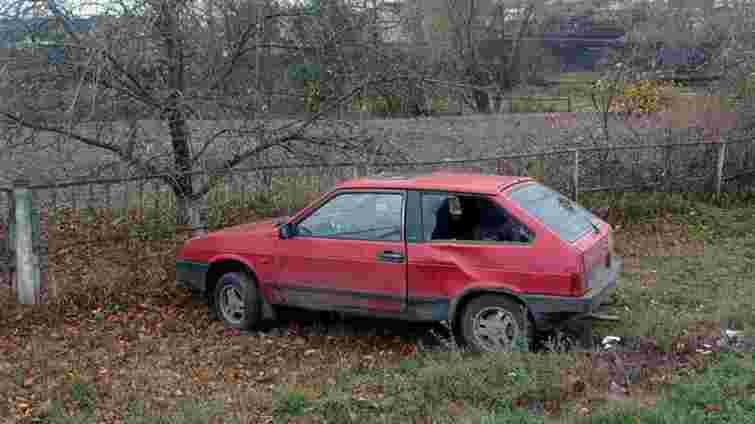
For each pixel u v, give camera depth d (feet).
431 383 17.66
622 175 41.37
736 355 18.58
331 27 30.68
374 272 21.56
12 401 18.11
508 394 16.78
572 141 48.57
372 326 24.13
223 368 20.54
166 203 30.07
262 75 31.73
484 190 20.79
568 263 19.45
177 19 28.43
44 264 25.70
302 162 32.32
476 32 99.60
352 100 32.30
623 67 56.75
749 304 23.54
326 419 16.40
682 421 14.78
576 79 127.54
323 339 23.06
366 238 21.80
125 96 28.35
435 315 20.97
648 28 65.92
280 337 23.34
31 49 27.30
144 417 16.80
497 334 20.40
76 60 27.12
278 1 30.30
